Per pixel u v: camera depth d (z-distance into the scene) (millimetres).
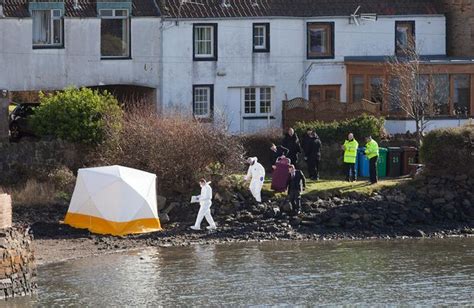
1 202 99938
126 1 169875
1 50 163875
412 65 170125
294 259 120812
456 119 174000
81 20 167625
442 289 108500
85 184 131125
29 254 104375
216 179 140500
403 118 170250
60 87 167375
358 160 154000
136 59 171125
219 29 175250
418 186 146000
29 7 165000
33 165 143250
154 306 101062
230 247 126438
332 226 135625
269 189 140375
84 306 100312
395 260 121062
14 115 161625
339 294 106062
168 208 137500
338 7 180875
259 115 177500
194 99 174875
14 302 100188
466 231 137125
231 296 104750
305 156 152125
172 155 141250
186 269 115062
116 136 145125
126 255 121250
